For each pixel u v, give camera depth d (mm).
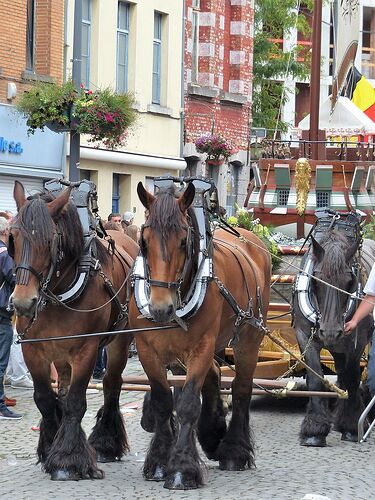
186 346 10688
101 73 30266
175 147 33750
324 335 12688
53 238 10438
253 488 10516
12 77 26344
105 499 9992
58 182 11688
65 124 20156
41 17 27547
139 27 31891
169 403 10891
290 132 42781
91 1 30031
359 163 17203
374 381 12555
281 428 14055
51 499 9984
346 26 20109
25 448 12664
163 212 10180
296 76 41250
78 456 10836
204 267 10586
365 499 10148
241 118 37812
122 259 12383
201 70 35969
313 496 10031
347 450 12672
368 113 26828
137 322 10781
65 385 11594
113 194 31156
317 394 12773
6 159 26078
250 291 11961
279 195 17562
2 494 10180
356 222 13984
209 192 11188
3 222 14984
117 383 12117
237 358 12016
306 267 13445
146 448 12719
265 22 41031
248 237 12984
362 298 12797
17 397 16219
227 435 11656
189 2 34719
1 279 14562
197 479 10453
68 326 10961
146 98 32344
